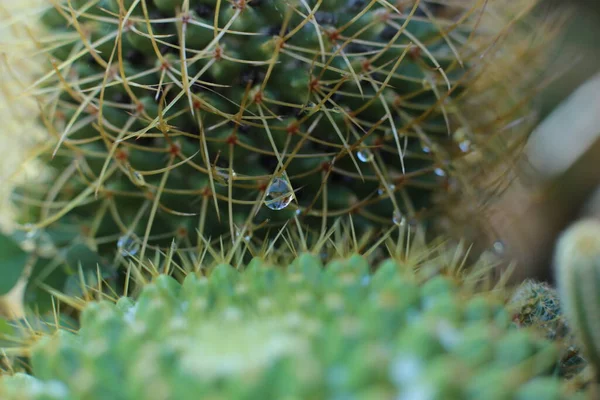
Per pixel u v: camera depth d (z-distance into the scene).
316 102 0.13
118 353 0.10
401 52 0.13
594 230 0.11
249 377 0.10
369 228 0.14
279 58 0.13
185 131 0.13
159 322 0.11
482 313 0.11
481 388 0.10
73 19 0.13
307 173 0.13
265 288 0.11
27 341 0.12
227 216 0.13
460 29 0.14
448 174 0.14
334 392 0.10
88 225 0.14
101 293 0.13
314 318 0.10
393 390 0.10
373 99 0.13
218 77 0.13
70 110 0.14
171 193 0.13
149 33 0.13
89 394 0.10
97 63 0.14
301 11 0.13
